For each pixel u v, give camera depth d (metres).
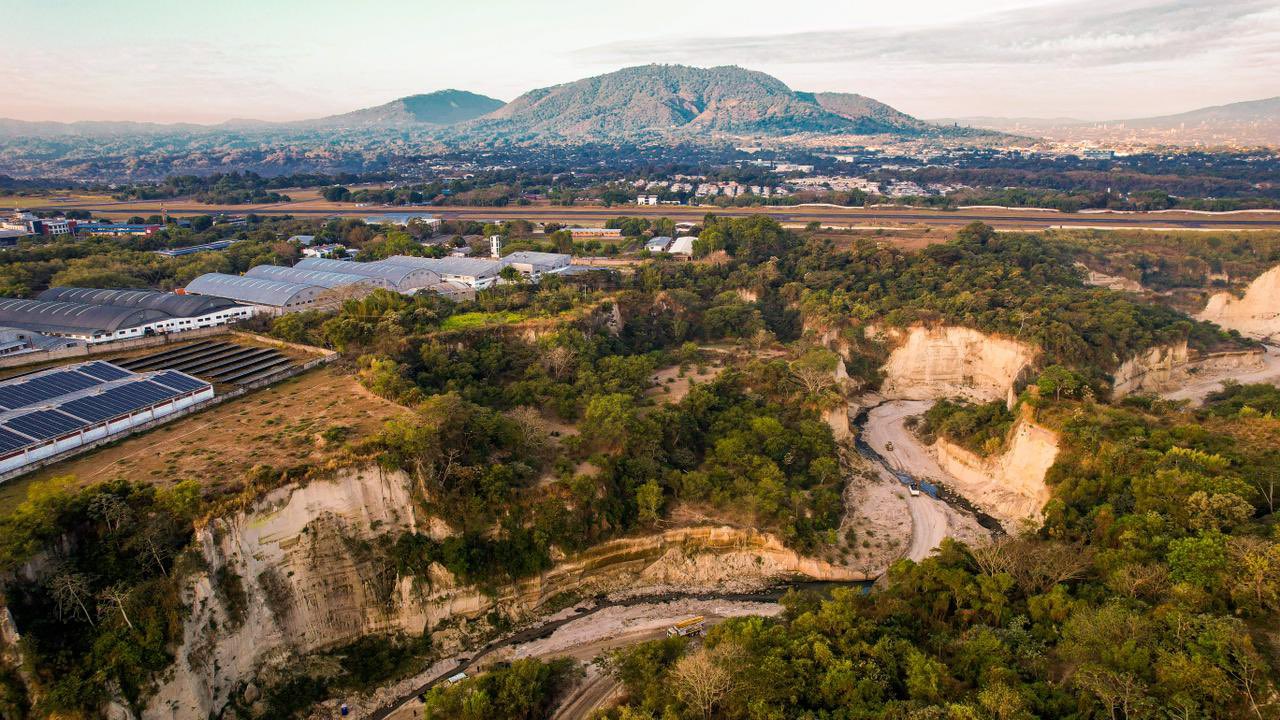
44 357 109.56
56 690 60.41
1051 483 103.31
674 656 73.69
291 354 120.88
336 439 88.31
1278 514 76.88
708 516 100.94
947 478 123.44
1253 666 55.28
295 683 75.44
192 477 79.00
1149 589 70.06
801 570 97.19
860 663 66.56
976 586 77.44
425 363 122.50
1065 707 58.72
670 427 113.81
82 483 77.62
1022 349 150.00
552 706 73.06
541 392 119.50
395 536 85.25
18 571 64.44
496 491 89.75
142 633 65.12
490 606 86.69
